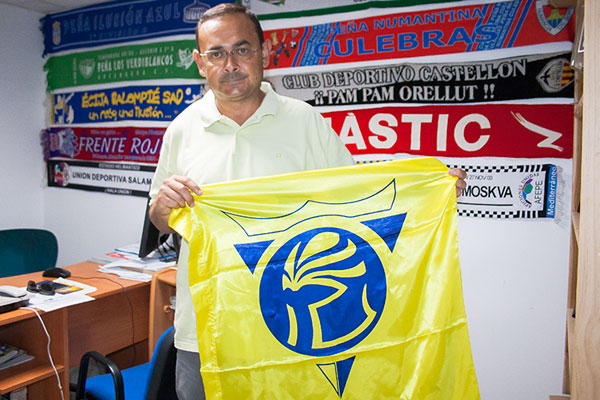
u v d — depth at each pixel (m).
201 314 1.31
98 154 3.90
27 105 4.11
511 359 2.54
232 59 1.33
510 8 2.36
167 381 1.74
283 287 1.34
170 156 1.56
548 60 2.31
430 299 1.34
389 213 1.40
